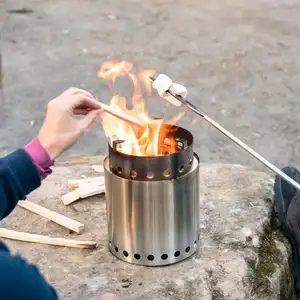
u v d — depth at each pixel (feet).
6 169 3.75
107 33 14.69
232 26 15.05
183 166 4.49
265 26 14.97
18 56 13.46
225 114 10.82
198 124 10.40
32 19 15.69
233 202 5.54
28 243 5.05
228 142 9.83
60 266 4.74
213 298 4.51
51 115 4.05
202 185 5.86
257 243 5.04
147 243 4.60
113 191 4.59
